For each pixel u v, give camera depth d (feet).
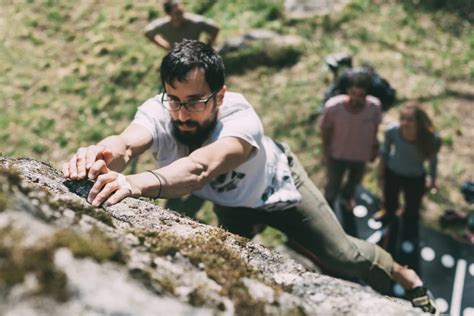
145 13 27.84
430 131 14.51
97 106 23.62
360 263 8.60
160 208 6.36
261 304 4.50
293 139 21.03
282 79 23.43
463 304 15.06
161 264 4.46
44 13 28.27
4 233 3.52
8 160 6.11
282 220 8.25
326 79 23.04
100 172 5.85
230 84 23.45
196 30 19.38
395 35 24.99
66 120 23.16
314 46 24.63
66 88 24.40
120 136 6.67
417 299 9.53
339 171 16.03
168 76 6.31
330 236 8.39
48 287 3.31
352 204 17.38
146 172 5.94
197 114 6.48
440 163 19.47
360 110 14.99
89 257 3.72
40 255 3.45
